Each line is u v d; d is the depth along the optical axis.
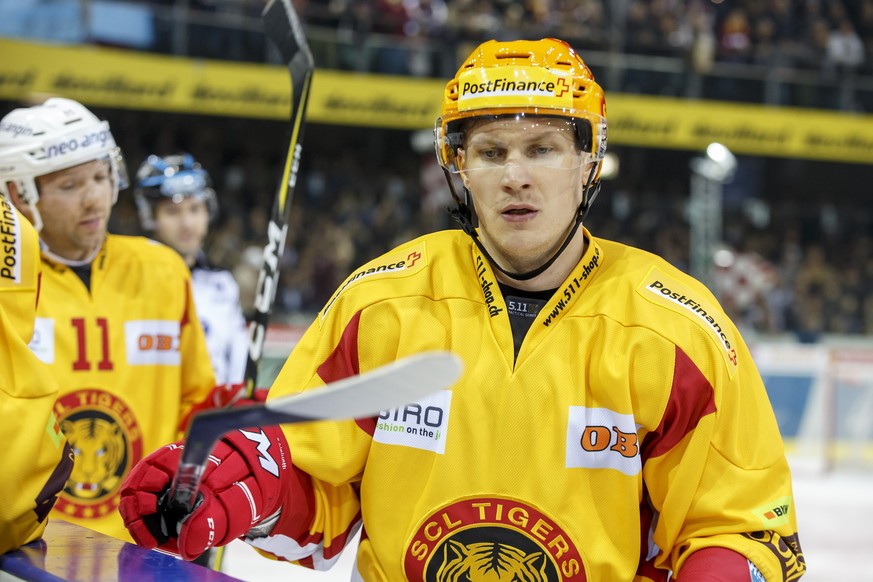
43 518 3.58
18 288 3.75
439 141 3.72
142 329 6.09
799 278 28.61
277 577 10.39
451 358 2.33
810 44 29.83
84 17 23.23
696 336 3.41
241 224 25.11
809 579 11.50
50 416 3.67
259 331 4.93
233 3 24.91
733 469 3.40
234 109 25.19
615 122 27.83
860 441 20.75
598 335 3.46
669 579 3.71
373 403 2.50
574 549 3.35
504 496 3.39
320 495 3.69
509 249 3.47
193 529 3.16
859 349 20.91
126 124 26.67
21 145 5.48
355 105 26.38
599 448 3.38
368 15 26.22
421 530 3.45
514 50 3.48
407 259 3.72
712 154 23.77
